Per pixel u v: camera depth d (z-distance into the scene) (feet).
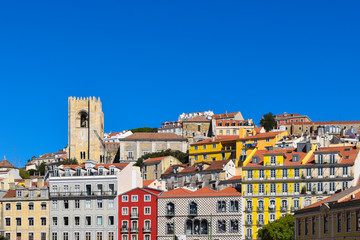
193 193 570.46
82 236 574.56
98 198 579.89
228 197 560.61
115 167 587.68
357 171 542.57
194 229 561.02
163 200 570.05
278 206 549.95
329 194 539.29
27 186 607.37
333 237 351.87
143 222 570.05
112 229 572.51
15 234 581.53
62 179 588.91
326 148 580.30
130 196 577.43
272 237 486.38
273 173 557.74
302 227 401.49
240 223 553.64
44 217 582.76
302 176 549.54
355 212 326.85
